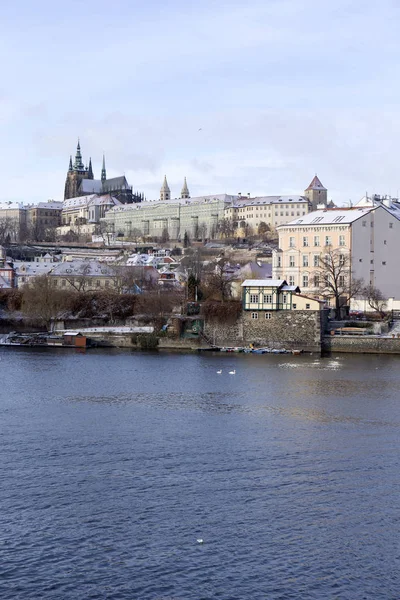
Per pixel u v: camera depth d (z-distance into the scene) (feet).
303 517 272.31
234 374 552.00
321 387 498.69
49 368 586.45
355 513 276.00
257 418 414.00
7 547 247.29
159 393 484.33
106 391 490.49
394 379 525.75
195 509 278.46
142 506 281.13
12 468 322.75
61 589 223.10
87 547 247.91
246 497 290.35
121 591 222.48
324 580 229.25
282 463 331.36
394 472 320.29
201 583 226.99
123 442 363.97
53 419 411.34
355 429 389.80
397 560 241.96
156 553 244.42
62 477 311.47
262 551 246.47
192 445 359.05
